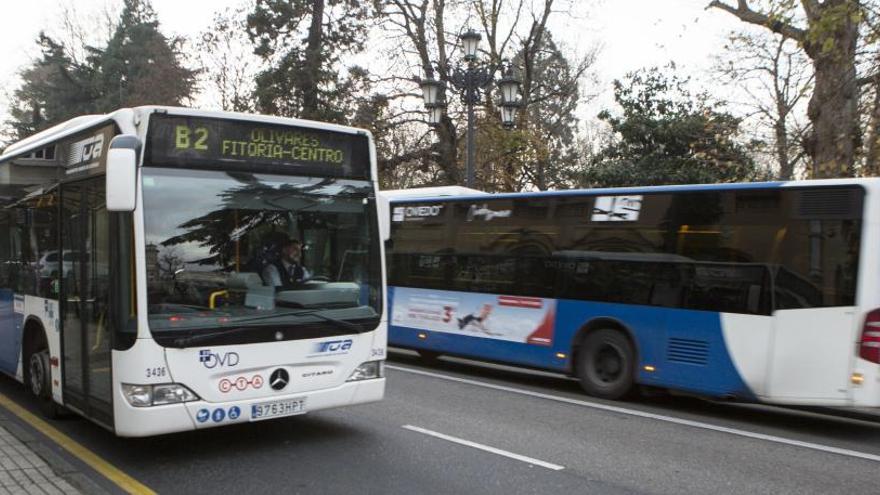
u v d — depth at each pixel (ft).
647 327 32.14
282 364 20.97
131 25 176.76
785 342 27.78
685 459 22.97
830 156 46.24
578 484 19.88
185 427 19.40
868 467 22.58
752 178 65.00
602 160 85.92
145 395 18.90
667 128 77.51
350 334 22.45
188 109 20.31
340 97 103.19
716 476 21.07
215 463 21.17
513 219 38.47
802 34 44.68
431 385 36.27
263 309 20.86
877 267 26.17
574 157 104.06
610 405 32.07
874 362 25.86
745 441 25.91
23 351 27.73
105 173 20.63
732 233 29.81
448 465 21.42
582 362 34.73
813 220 27.53
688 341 30.68
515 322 37.76
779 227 28.43
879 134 42.93
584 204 35.29
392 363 44.78
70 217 23.07
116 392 19.39
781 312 27.99
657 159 78.84
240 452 22.36
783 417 31.45
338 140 23.12
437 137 91.56
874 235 26.25
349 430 25.50
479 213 40.22
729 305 29.53
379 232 23.68
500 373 41.93
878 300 26.12
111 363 19.72
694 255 30.89
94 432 24.38
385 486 19.30
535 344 36.70
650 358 31.94
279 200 21.65
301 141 22.30
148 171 19.53
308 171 22.40
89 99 174.81
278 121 21.83
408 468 21.01
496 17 88.58
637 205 33.19
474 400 32.24
